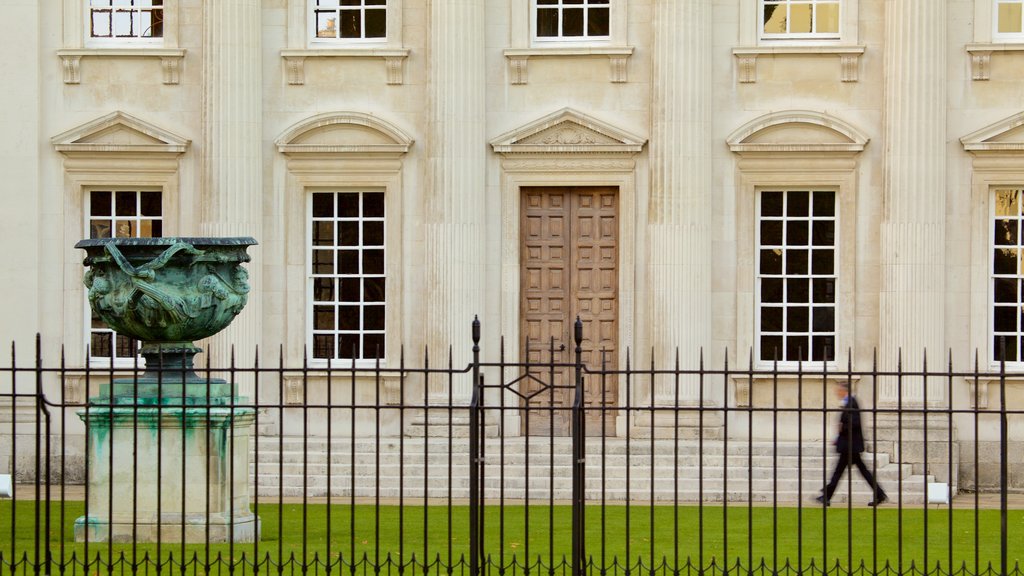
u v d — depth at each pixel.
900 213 28.41
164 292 18.05
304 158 29.56
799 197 29.30
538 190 29.67
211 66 29.12
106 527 18.50
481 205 29.16
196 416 18.27
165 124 29.62
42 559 17.41
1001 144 28.48
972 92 28.81
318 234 29.89
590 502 25.14
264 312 29.61
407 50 29.38
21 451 29.31
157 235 29.94
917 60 28.33
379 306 29.78
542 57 29.27
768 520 22.34
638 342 29.17
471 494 15.24
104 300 18.16
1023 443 28.44
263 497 25.80
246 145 29.16
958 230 28.83
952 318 28.84
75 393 29.64
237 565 17.06
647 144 29.03
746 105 29.08
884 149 28.64
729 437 28.89
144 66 29.70
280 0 29.64
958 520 22.81
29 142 29.69
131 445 18.38
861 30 28.94
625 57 29.09
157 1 30.09
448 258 28.91
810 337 29.17
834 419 28.61
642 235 29.17
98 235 29.97
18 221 29.73
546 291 29.72
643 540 19.78
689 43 28.59
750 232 29.08
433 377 29.05
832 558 18.41
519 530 20.66
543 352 29.67
